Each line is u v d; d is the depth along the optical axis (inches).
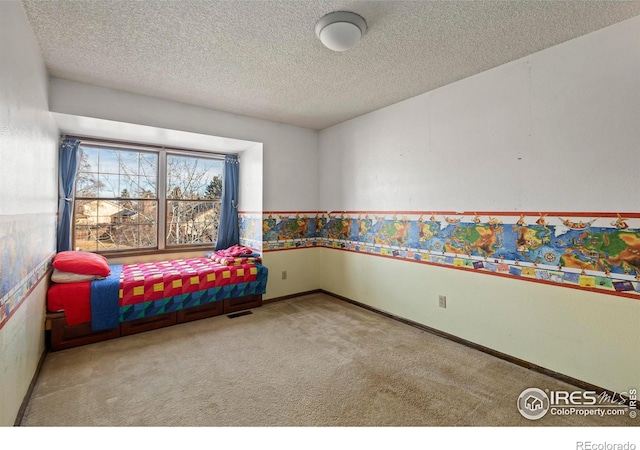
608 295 78.0
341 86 113.8
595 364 80.0
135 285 114.9
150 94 121.0
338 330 120.7
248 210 167.9
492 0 67.3
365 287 147.3
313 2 68.3
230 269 138.7
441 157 114.6
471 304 106.0
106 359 96.5
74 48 87.0
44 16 72.5
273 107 136.6
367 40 83.1
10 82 60.4
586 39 80.6
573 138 83.1
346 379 85.6
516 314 94.9
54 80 105.2
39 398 75.7
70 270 107.4
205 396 77.5
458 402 75.4
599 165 79.0
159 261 156.2
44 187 96.2
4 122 56.6
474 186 104.7
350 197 155.0
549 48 87.0
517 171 94.1
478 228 103.9
